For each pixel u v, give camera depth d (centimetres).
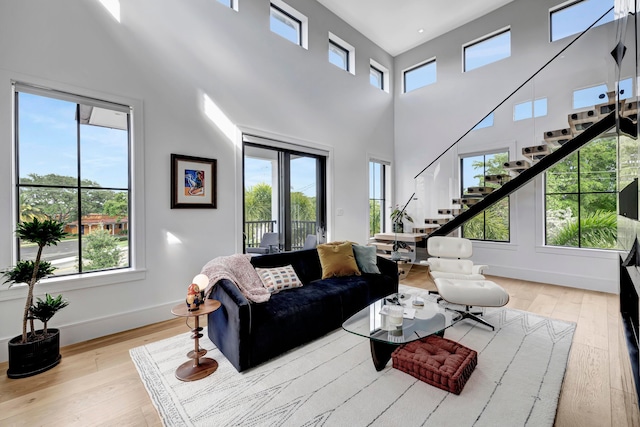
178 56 335
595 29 390
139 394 194
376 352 215
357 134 575
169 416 172
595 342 261
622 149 309
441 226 549
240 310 217
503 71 514
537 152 436
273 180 445
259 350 227
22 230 210
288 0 458
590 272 430
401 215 609
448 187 539
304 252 363
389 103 655
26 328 229
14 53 240
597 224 439
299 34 490
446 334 279
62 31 262
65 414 175
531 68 485
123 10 296
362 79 589
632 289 285
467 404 179
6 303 237
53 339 226
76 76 268
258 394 192
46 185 263
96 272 286
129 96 299
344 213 548
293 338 250
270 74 428
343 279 339
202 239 354
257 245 422
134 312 301
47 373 217
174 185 328
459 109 570
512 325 300
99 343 266
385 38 606
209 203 358
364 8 518
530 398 184
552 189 476
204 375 212
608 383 201
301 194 484
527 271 488
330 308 282
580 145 402
